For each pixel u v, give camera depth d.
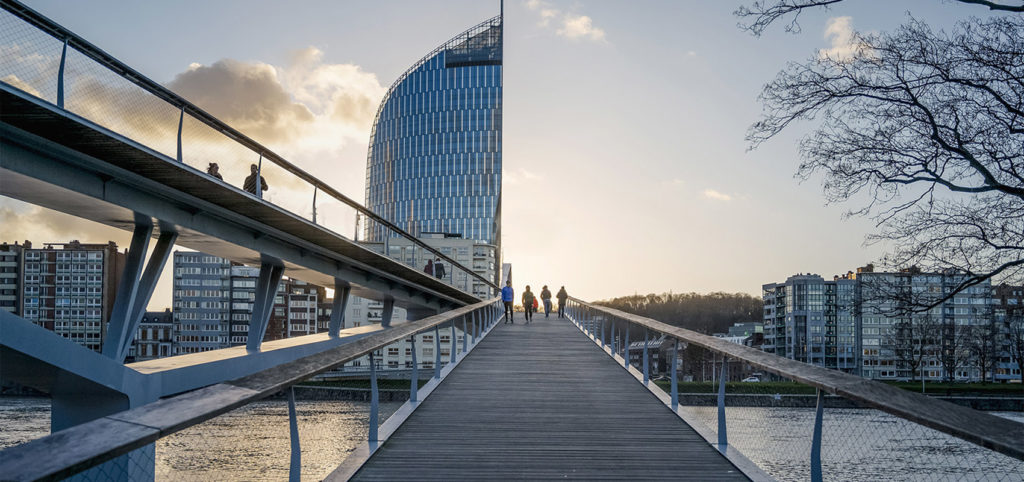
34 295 150.00
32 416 59.69
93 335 149.38
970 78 11.94
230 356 26.30
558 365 17.59
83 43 15.72
